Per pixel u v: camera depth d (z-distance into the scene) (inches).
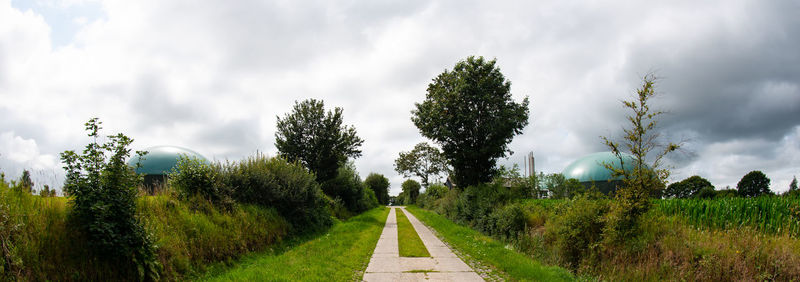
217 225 409.4
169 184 455.2
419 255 452.4
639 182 371.6
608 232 383.9
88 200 265.6
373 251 485.4
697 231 386.3
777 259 306.2
